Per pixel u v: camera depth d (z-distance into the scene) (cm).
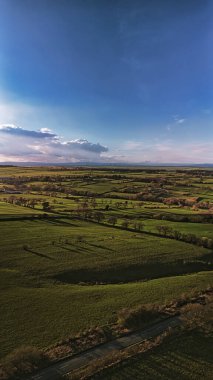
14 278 5412
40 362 3316
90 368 3231
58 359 3378
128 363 3347
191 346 3706
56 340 3731
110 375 3159
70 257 6575
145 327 4103
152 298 4997
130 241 7969
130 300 4891
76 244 7438
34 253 6644
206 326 4159
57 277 5659
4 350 3516
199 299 5081
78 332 3916
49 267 5994
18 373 3130
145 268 6412
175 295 5159
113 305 4688
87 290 5234
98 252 6988
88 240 7825
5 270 5694
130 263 6519
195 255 7294
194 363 3400
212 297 5141
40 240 7556
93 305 4662
